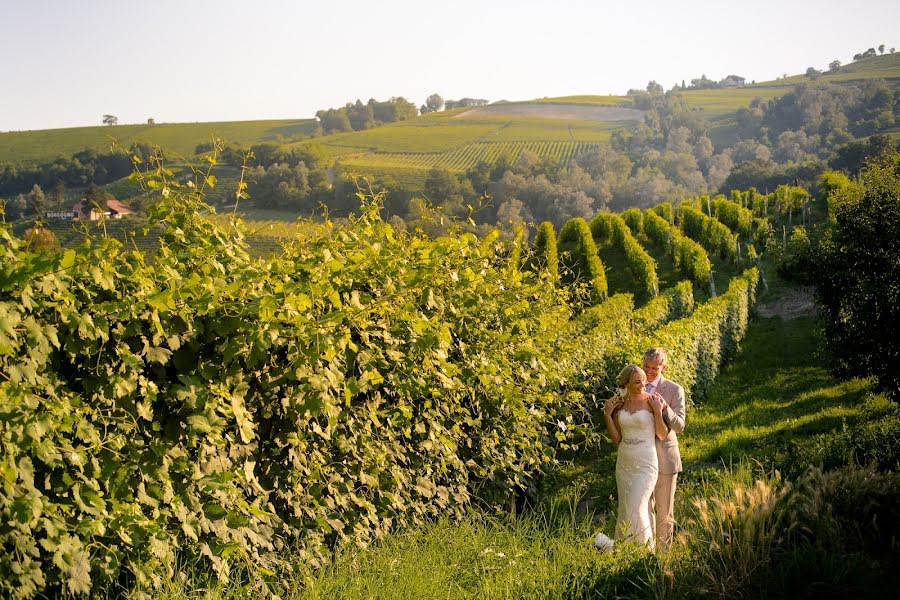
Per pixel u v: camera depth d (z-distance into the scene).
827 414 10.78
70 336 3.81
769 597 4.56
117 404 4.04
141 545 4.05
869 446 7.38
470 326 7.12
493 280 7.65
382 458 5.57
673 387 6.52
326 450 5.31
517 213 99.00
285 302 4.57
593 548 5.24
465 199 107.94
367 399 5.69
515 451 7.61
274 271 4.82
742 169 118.88
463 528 5.70
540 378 7.94
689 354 13.41
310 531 5.03
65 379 3.91
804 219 34.75
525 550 5.14
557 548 5.31
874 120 172.50
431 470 6.29
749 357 17.73
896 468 6.39
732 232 36.75
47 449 3.56
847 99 195.00
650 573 4.77
